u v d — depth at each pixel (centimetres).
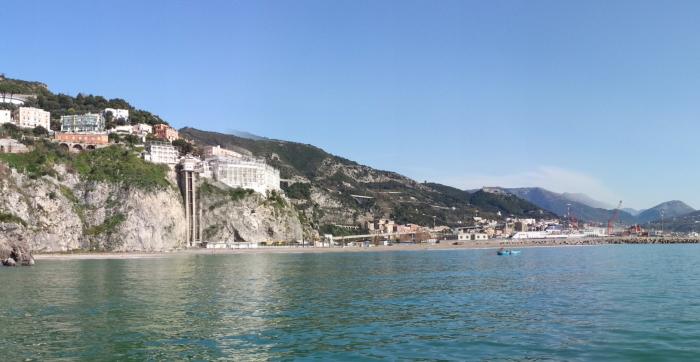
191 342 4338
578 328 4781
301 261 17188
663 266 12875
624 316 5356
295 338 4478
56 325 5028
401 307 6200
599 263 14462
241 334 4641
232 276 10625
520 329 4784
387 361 3731
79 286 8488
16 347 4166
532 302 6512
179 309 6009
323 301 6731
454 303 6531
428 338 4453
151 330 4803
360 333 4672
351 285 8794
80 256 19862
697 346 4062
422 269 12850
